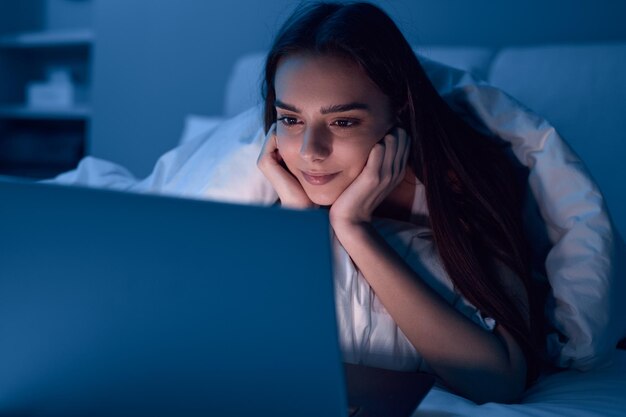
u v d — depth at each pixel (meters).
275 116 1.00
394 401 0.60
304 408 0.47
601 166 1.35
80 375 0.52
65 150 3.10
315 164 0.85
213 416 0.50
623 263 0.91
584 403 0.76
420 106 0.90
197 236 0.45
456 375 0.81
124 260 0.47
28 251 0.50
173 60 2.62
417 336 0.81
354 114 0.83
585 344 0.87
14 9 3.48
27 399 0.55
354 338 0.83
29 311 0.52
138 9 2.70
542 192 0.94
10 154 3.20
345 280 0.84
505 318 0.86
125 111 2.80
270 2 2.32
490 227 0.94
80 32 3.04
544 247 1.00
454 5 1.90
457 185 0.95
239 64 2.04
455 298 0.88
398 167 0.88
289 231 0.43
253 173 1.01
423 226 1.02
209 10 2.49
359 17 0.85
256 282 0.45
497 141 0.99
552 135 0.93
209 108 2.55
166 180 1.24
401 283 0.81
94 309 0.49
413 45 1.77
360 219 0.85
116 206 0.46
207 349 0.48
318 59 0.82
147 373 0.50
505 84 1.53
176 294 0.47
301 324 0.45
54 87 3.14
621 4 1.67
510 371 0.82
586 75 1.42
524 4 1.80
